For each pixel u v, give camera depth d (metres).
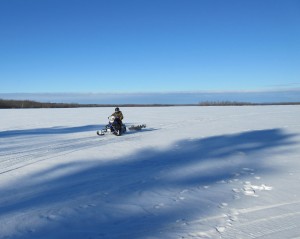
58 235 4.81
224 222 5.17
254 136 16.58
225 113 38.31
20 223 5.29
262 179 7.90
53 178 8.38
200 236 4.64
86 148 13.55
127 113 42.62
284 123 23.55
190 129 20.81
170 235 4.71
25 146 14.41
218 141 15.02
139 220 5.36
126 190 7.19
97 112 47.53
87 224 5.23
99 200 6.47
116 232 4.89
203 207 5.93
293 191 6.84
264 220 5.23
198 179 8.09
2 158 11.24
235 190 7.00
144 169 9.39
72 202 6.37
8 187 7.52
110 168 9.59
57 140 16.50
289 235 4.64
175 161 10.54
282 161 10.05
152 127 22.75
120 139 16.56
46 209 5.97
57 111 51.12
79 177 8.48
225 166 9.55
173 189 7.21
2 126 24.86
